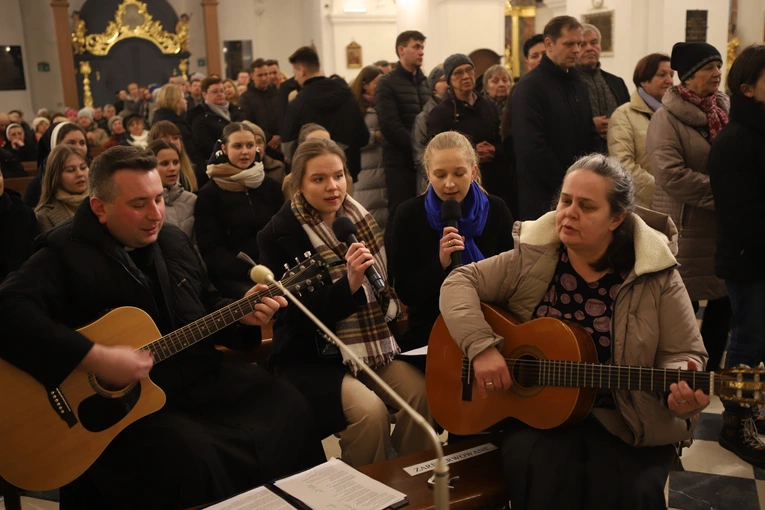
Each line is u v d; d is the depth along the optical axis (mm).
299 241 2770
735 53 7305
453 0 9961
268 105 7141
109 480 2227
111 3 19719
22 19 18859
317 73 5520
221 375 2584
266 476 2330
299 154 2781
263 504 1951
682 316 2094
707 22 6113
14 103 18594
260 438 2354
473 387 2314
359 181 5812
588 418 2174
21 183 6594
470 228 2879
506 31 15219
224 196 3924
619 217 2119
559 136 4059
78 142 4598
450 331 2283
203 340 2576
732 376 1824
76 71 19562
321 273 2533
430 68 10648
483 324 2232
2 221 3283
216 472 2191
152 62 20203
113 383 2174
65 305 2312
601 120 4297
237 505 1954
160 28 20062
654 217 2279
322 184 2725
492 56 9227
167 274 2512
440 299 2367
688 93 3506
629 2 6410
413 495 2025
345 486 2049
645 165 4086
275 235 2793
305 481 2086
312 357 2789
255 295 2395
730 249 2998
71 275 2289
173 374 2461
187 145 6152
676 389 1869
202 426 2330
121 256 2340
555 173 4004
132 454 2213
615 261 2164
